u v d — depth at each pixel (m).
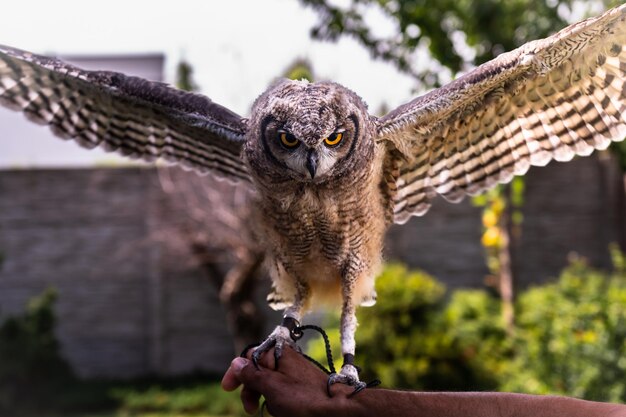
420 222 3.17
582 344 1.93
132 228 3.30
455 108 0.97
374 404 0.81
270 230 0.95
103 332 3.35
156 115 1.01
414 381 2.16
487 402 0.79
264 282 3.28
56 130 1.03
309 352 2.30
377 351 2.19
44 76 1.00
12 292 3.31
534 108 0.99
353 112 0.89
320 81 0.91
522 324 2.22
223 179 1.04
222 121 0.99
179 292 3.39
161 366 3.36
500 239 2.26
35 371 3.03
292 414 0.83
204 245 3.07
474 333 2.26
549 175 3.14
